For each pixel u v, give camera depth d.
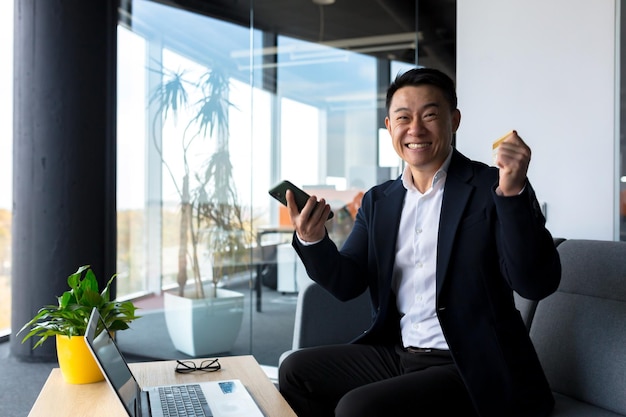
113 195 4.35
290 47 3.83
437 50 3.54
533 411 1.76
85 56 4.23
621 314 1.96
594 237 2.71
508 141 1.59
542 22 2.84
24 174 4.23
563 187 2.79
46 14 4.18
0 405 3.32
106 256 4.36
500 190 1.65
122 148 4.32
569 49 2.76
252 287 3.90
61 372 2.02
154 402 1.65
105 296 2.02
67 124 4.20
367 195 2.15
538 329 2.20
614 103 2.64
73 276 2.03
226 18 3.97
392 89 1.96
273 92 3.86
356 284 2.03
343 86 3.73
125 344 4.27
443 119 1.89
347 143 3.72
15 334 4.29
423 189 1.98
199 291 4.06
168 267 4.16
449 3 3.51
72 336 1.85
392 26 3.64
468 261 1.82
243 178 3.92
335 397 1.92
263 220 3.86
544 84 2.84
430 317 1.90
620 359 1.90
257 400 1.72
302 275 3.74
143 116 4.24
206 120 4.03
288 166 3.82
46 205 4.20
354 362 1.96
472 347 1.78
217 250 4.00
